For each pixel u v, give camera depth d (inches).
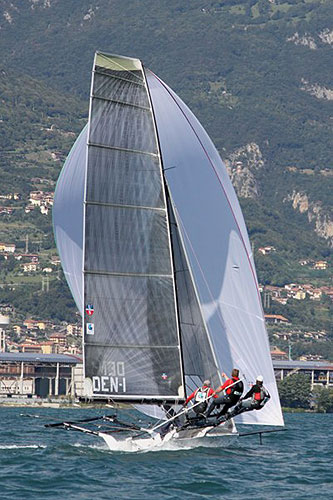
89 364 4537.4
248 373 5132.9
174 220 5113.2
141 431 4909.0
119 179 4697.3
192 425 4845.0
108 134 4692.4
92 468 4439.0
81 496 3816.4
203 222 5172.2
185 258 5098.4
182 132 5226.4
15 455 4901.6
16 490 3932.1
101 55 4662.9
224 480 4259.4
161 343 4682.6
